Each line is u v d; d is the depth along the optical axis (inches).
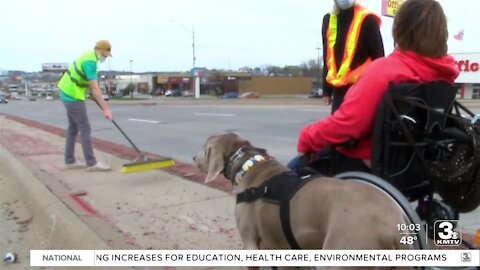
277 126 602.9
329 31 171.6
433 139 112.4
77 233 185.2
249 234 117.8
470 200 107.7
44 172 297.0
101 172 295.6
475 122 117.0
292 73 4763.8
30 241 199.6
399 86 109.5
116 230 185.3
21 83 5880.9
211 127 609.3
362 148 120.6
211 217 197.9
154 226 189.6
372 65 115.1
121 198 231.5
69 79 293.3
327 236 95.5
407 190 116.6
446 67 113.0
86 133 298.0
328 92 182.1
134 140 490.9
